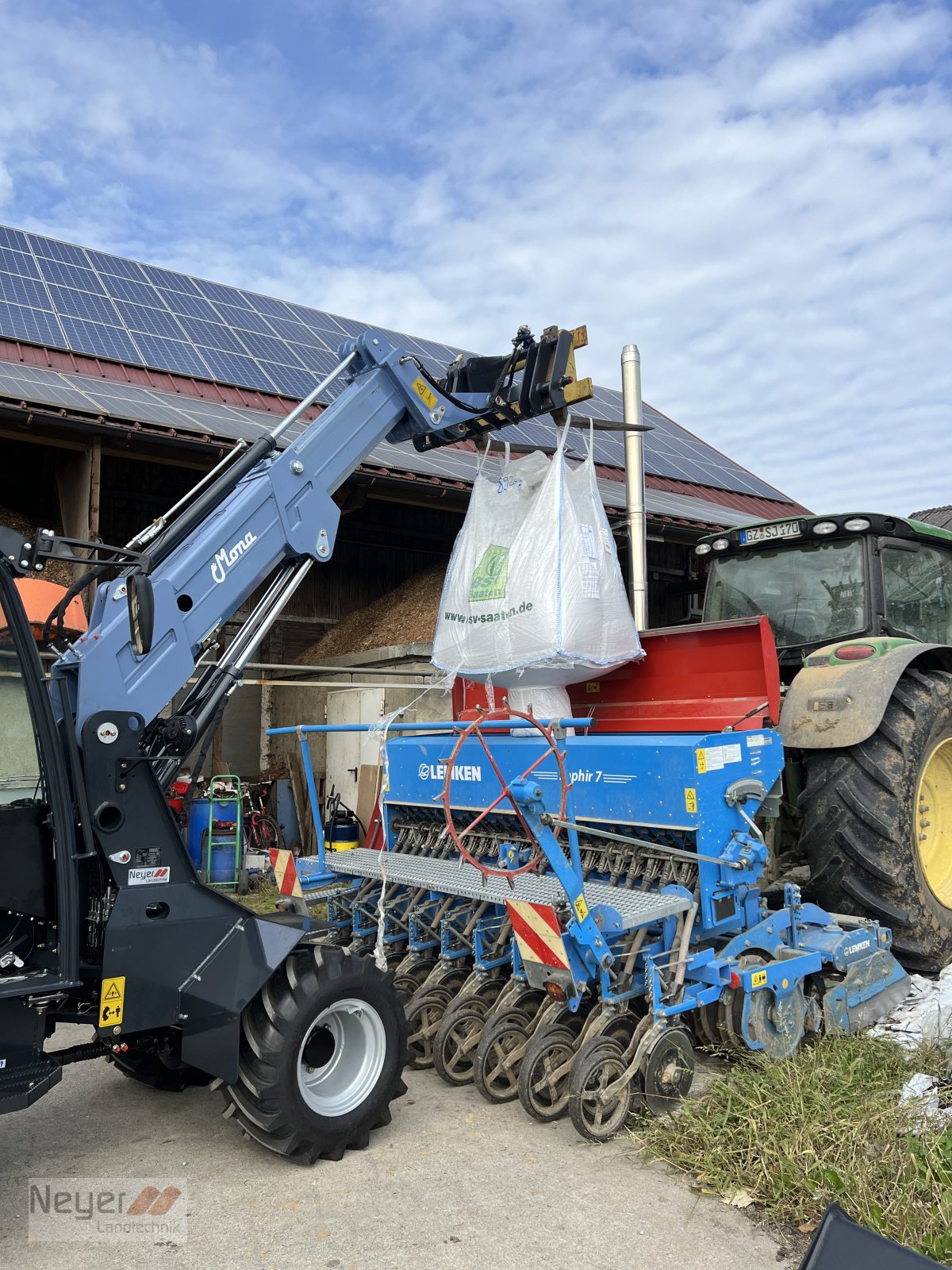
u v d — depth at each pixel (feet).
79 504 24.67
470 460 33.04
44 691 8.98
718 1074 11.54
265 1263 8.02
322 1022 10.09
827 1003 12.26
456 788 14.37
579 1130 10.00
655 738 12.26
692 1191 9.10
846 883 13.97
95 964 9.66
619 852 12.52
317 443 12.03
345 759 28.45
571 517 13.21
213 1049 9.62
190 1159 10.08
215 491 11.02
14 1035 8.77
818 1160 8.78
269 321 40.86
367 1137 10.16
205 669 11.50
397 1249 8.17
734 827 11.85
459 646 14.06
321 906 20.56
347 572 35.40
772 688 12.89
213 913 9.89
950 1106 10.11
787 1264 7.87
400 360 12.89
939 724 14.30
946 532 17.21
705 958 11.10
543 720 13.28
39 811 9.13
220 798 24.40
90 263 38.75
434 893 13.58
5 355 28.63
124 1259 8.11
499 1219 8.63
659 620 37.65
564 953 10.18
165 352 33.14
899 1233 7.82
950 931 14.25
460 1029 11.87
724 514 36.29
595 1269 7.82
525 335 13.17
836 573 16.65
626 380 22.07
